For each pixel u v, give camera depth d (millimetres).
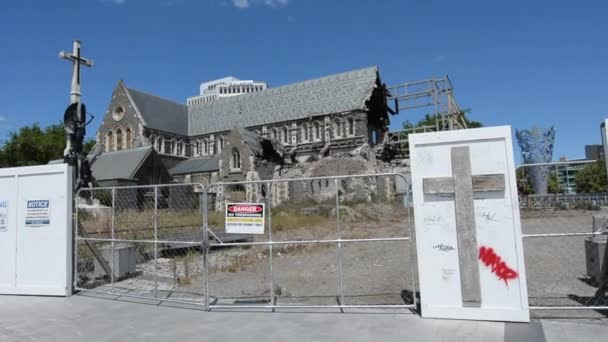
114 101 66375
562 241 16766
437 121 44844
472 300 7605
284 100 66562
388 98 54812
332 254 17062
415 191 8094
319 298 10094
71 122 20266
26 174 11383
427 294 7883
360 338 6840
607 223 10188
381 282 11742
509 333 6863
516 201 7582
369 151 52656
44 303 10039
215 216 26188
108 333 7523
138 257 16766
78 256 12773
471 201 7738
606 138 7543
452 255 7832
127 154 51438
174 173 63188
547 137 32438
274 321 7961
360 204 30688
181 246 16656
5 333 7684
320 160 51156
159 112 68688
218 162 60500
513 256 7527
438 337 6781
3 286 11094
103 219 18453
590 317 7715
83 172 23656
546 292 9820
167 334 7367
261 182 9227
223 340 6961
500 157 7711
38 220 11141
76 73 22438
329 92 62750
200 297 10320
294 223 25531
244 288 11562
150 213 21188
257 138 59438
